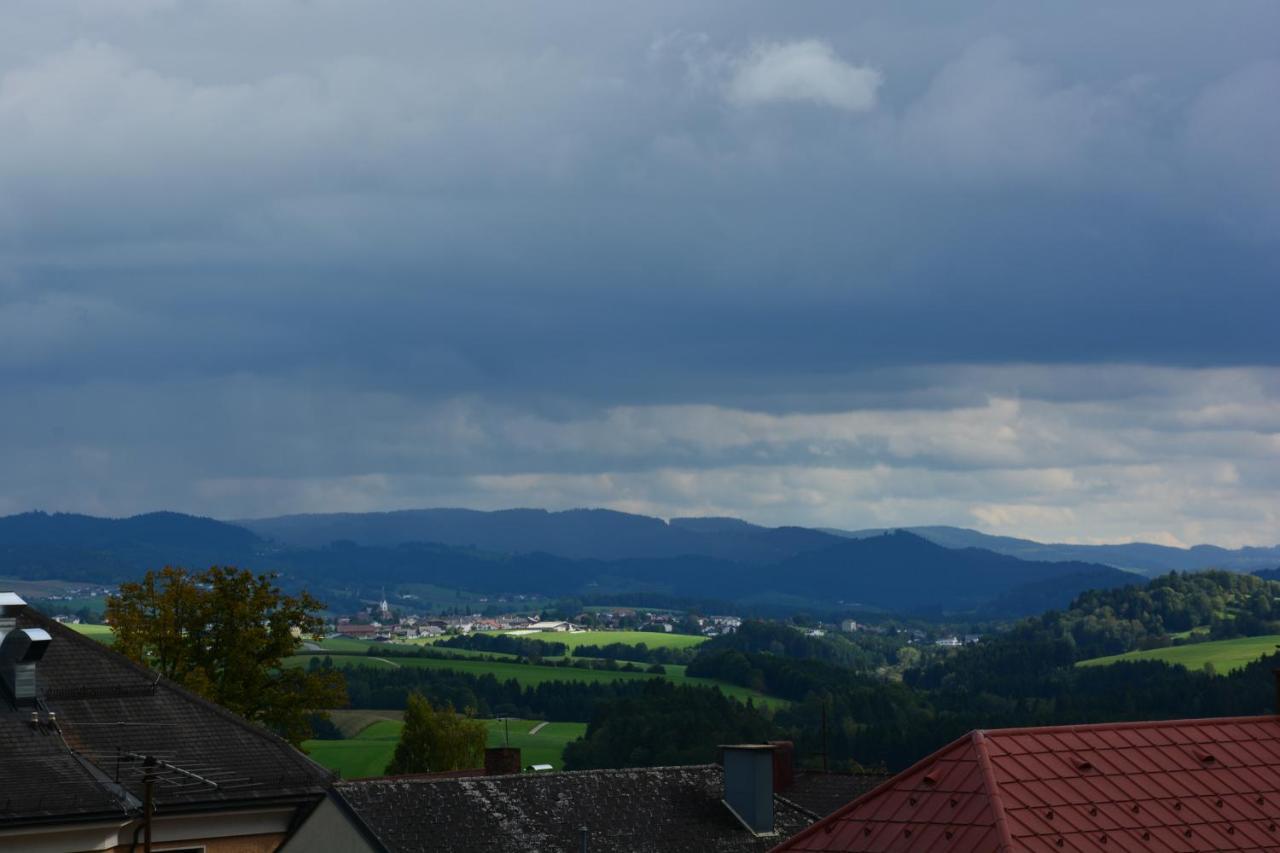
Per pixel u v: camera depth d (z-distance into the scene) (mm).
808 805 60125
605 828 50531
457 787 49844
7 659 45812
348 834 46500
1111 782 30438
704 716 162750
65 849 41375
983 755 30250
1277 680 36438
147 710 47000
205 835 44281
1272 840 29828
